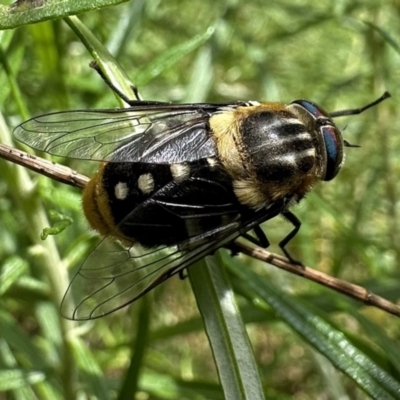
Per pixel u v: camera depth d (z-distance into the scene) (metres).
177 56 0.06
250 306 0.07
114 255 0.05
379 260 0.09
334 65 0.10
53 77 0.08
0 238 0.08
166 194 0.05
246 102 0.06
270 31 0.10
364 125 0.10
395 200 0.09
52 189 0.06
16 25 0.05
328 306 0.07
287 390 0.10
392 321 0.09
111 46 0.08
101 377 0.06
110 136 0.05
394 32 0.09
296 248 0.10
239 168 0.05
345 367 0.05
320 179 0.05
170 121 0.05
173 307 0.10
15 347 0.07
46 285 0.07
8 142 0.06
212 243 0.05
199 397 0.07
